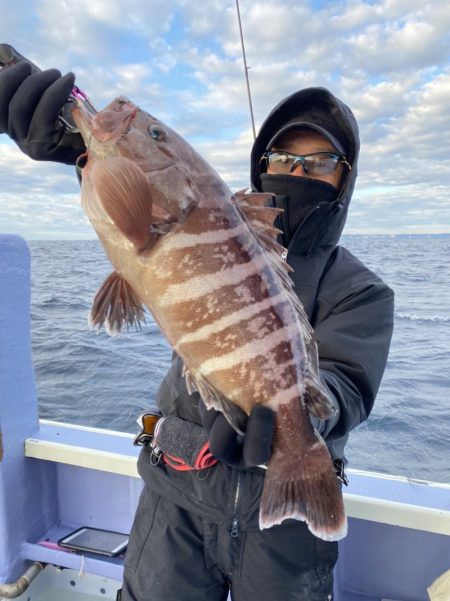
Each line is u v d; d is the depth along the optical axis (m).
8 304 2.60
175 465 1.73
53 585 2.74
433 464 4.22
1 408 2.56
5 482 2.58
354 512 2.31
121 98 1.43
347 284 1.87
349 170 2.05
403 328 9.66
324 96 2.08
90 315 1.37
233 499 1.66
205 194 1.35
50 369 6.79
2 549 2.59
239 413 1.31
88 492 2.91
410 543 2.53
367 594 2.58
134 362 7.14
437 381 6.43
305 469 1.33
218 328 1.28
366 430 4.95
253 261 1.34
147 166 1.34
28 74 1.39
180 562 1.74
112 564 2.54
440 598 2.02
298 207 2.01
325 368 1.64
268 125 2.21
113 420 5.22
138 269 1.29
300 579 1.69
